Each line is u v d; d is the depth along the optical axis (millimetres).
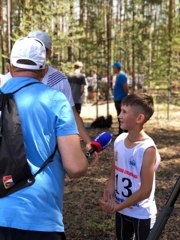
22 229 2025
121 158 2770
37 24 10734
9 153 2037
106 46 13719
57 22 11062
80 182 5941
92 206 4941
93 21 13766
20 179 2062
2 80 3469
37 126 2086
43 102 2105
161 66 13391
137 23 14516
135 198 2666
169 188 5715
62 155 2094
